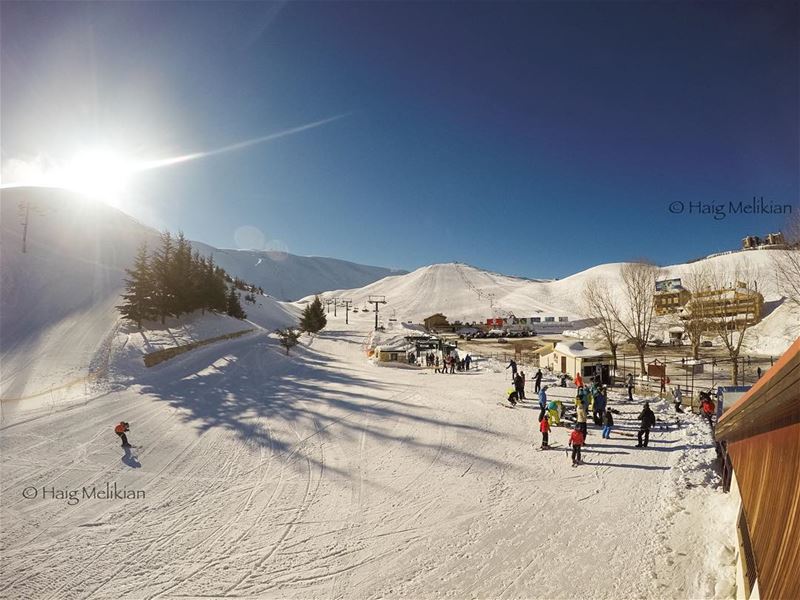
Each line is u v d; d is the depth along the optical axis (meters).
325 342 66.12
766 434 3.87
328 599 8.25
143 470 14.43
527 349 57.41
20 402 22.95
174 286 49.91
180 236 64.06
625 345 53.22
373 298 183.12
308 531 10.63
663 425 18.00
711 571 8.35
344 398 24.94
